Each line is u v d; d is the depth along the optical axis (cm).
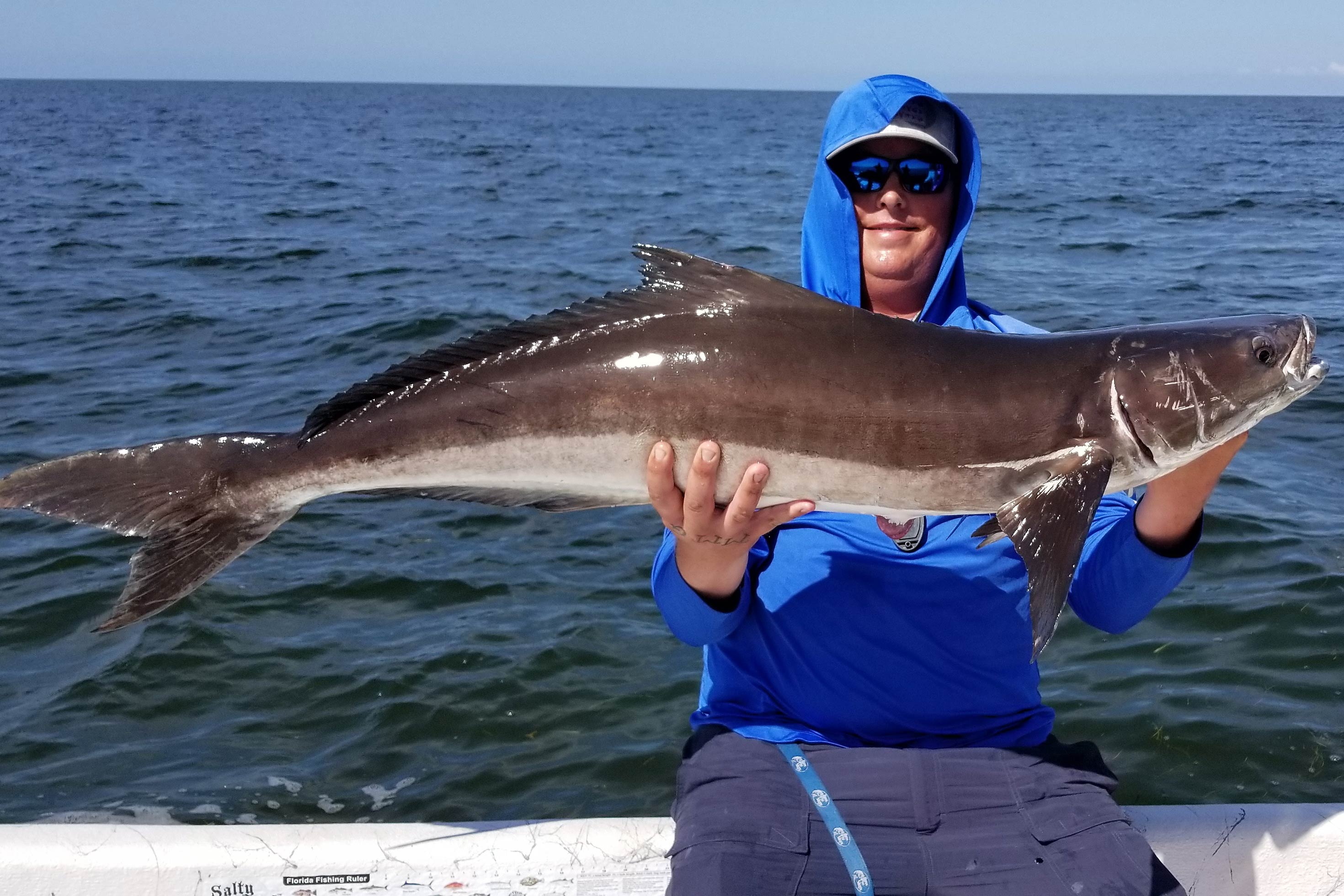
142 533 286
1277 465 783
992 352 282
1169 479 288
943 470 275
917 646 293
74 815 468
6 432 883
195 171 3362
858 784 280
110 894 308
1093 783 287
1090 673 552
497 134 6306
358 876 313
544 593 649
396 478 285
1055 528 266
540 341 281
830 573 296
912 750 288
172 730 530
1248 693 529
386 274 1587
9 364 1074
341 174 3384
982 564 294
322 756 511
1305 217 2314
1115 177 3453
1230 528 684
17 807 473
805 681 297
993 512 280
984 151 4803
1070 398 278
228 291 1442
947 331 285
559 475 279
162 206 2408
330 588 655
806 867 267
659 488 268
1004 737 297
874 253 341
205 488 287
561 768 500
